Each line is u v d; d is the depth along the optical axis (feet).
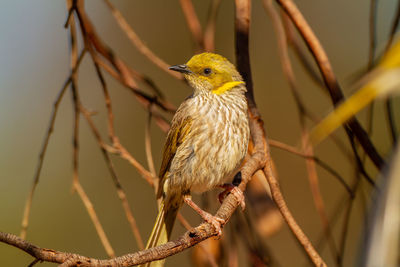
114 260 16.42
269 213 29.35
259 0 54.60
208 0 53.16
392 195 9.41
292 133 53.52
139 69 56.75
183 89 55.42
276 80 54.29
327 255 48.11
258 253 26.99
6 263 40.96
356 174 25.26
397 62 11.07
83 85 57.26
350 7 56.08
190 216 49.67
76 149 27.86
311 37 25.99
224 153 29.12
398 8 21.43
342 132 51.83
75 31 27.86
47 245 49.52
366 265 9.28
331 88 25.71
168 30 56.54
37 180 26.66
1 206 50.83
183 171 29.68
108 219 52.24
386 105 22.62
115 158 54.70
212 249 28.68
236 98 29.78
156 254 17.47
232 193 24.35
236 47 28.09
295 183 53.52
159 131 55.93
